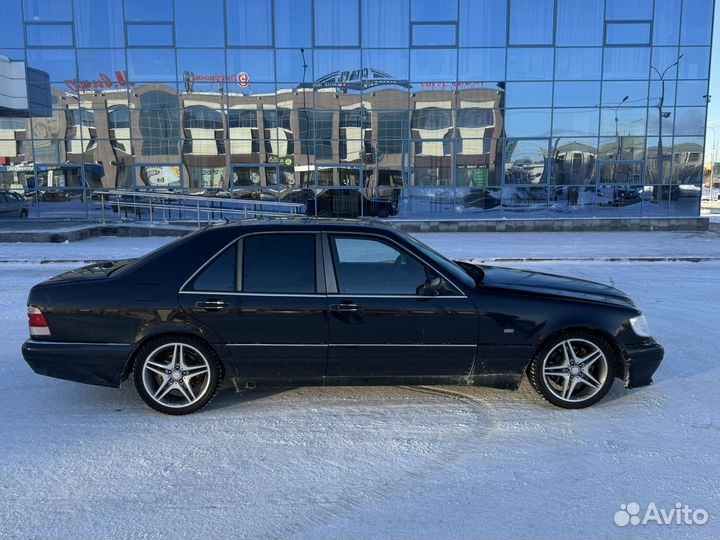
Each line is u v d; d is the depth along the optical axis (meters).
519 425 4.13
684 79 19.94
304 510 3.05
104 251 13.66
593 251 14.05
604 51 19.92
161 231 17.95
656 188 20.47
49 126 20.59
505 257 12.77
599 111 20.22
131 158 20.75
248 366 4.23
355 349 4.20
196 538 2.80
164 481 3.33
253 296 4.17
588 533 2.86
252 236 4.28
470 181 20.75
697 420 4.21
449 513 3.03
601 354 4.34
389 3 19.98
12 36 20.09
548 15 19.83
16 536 2.80
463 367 4.29
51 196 20.88
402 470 3.48
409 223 20.44
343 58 20.30
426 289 4.20
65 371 4.15
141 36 20.17
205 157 20.77
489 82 20.22
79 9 20.00
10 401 4.50
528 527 2.91
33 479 3.33
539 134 20.42
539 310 4.25
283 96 20.50
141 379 4.20
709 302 8.31
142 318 4.12
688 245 15.57
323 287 4.21
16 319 7.15
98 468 3.47
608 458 3.63
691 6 19.56
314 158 20.77
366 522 2.94
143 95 20.48
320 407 4.46
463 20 19.98
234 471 3.45
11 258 12.34
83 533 2.83
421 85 20.36
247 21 20.12
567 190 20.61
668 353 5.86
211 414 4.30
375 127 20.61
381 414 4.32
